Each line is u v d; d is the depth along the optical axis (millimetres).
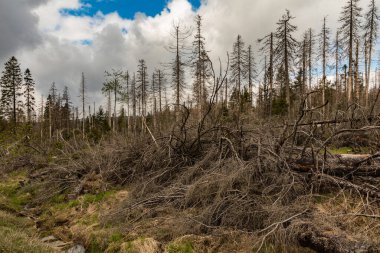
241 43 34375
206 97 12016
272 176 7922
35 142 20594
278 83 30688
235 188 8008
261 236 6078
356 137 11242
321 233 5781
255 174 8227
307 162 8344
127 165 12250
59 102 57438
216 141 10664
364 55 30328
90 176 11883
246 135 10086
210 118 11578
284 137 8891
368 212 6508
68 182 12398
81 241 7840
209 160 9789
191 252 6234
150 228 7410
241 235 6621
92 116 52875
